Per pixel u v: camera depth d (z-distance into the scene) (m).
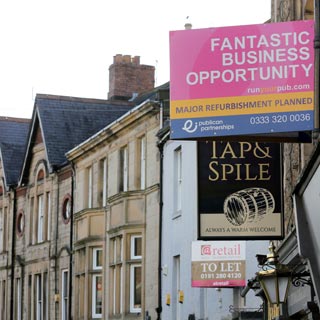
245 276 23.31
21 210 46.94
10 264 47.34
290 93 13.26
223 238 16.97
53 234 42.44
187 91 13.64
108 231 35.66
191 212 28.55
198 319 27.39
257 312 21.17
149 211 32.72
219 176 17.20
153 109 32.16
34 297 44.28
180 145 30.11
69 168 40.88
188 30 13.78
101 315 36.25
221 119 13.48
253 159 17.20
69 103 44.28
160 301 31.06
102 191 37.38
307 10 16.78
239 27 13.62
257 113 13.34
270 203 17.00
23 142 50.41
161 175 31.75
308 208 9.75
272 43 13.45
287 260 16.48
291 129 13.18
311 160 9.24
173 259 30.16
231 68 13.55
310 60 13.31
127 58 45.44
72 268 39.62
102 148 37.22
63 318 40.72
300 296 15.84
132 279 33.44
